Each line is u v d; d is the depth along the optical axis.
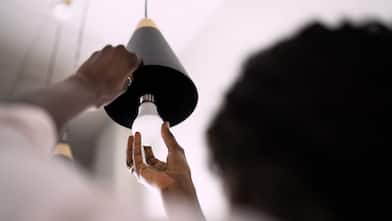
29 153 0.29
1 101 0.35
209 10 2.07
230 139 0.31
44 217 0.26
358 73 0.31
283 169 0.29
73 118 0.39
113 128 2.86
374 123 0.29
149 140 0.64
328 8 1.38
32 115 0.32
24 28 2.16
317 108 0.30
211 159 0.32
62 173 0.29
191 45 2.20
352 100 0.30
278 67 0.32
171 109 0.69
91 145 3.13
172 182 0.59
